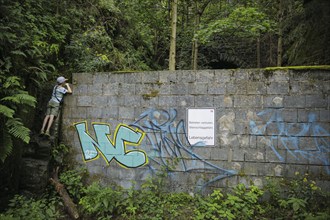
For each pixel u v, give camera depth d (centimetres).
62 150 586
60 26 712
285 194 467
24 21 589
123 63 855
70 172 572
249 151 489
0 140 446
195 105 518
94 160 570
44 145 555
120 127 558
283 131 475
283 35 868
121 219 479
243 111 495
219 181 501
